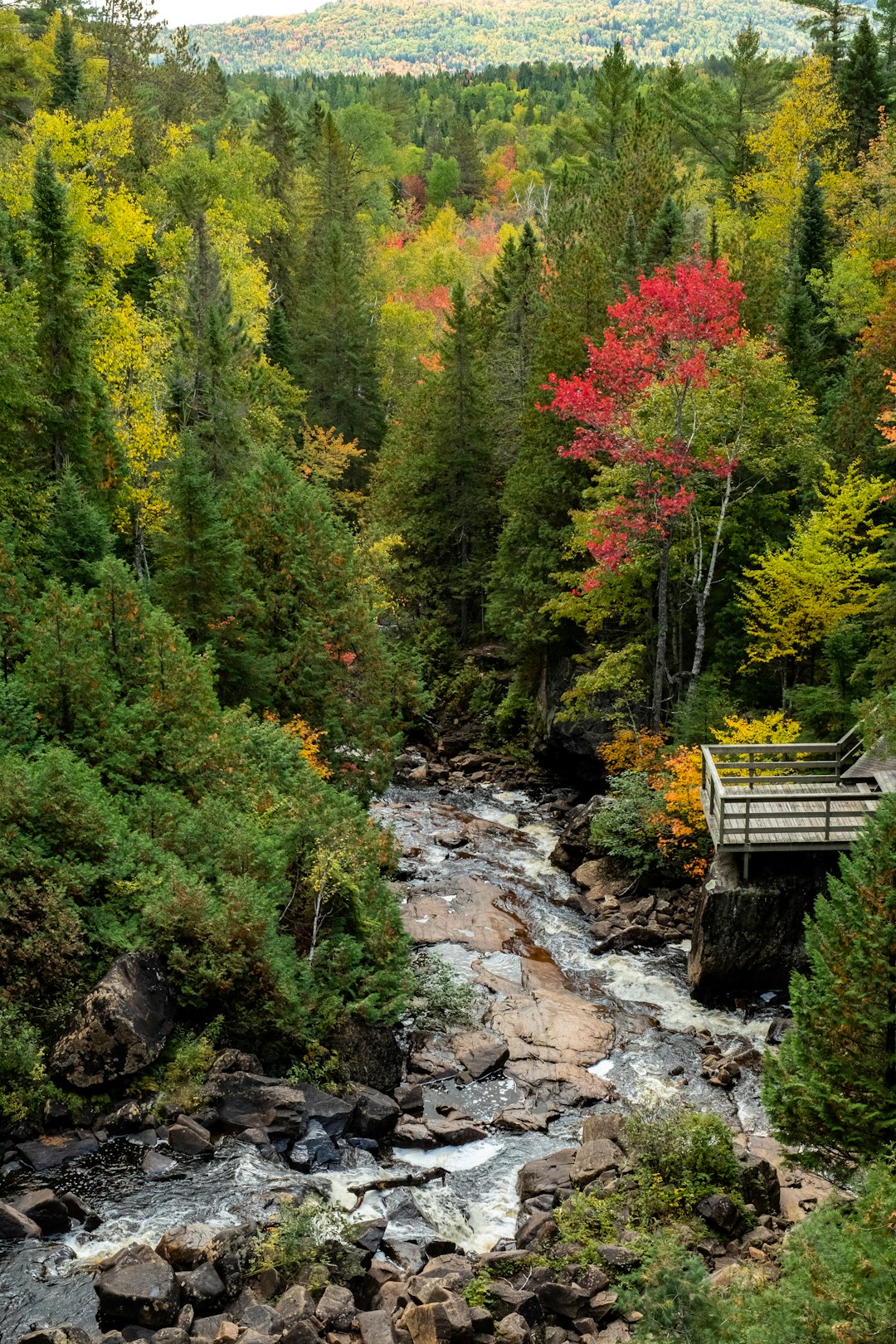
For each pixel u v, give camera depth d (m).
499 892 29.94
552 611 39.03
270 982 19.36
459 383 48.22
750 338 34.03
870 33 55.09
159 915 19.05
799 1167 17.09
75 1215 15.07
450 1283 14.04
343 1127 18.38
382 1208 16.41
